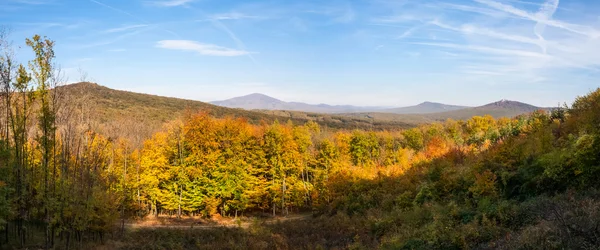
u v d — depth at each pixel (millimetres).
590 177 13289
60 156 25234
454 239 12773
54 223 20328
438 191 23172
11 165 19844
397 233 17250
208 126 40250
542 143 18531
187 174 39719
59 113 24469
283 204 44875
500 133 39000
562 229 9117
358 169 41688
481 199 17219
